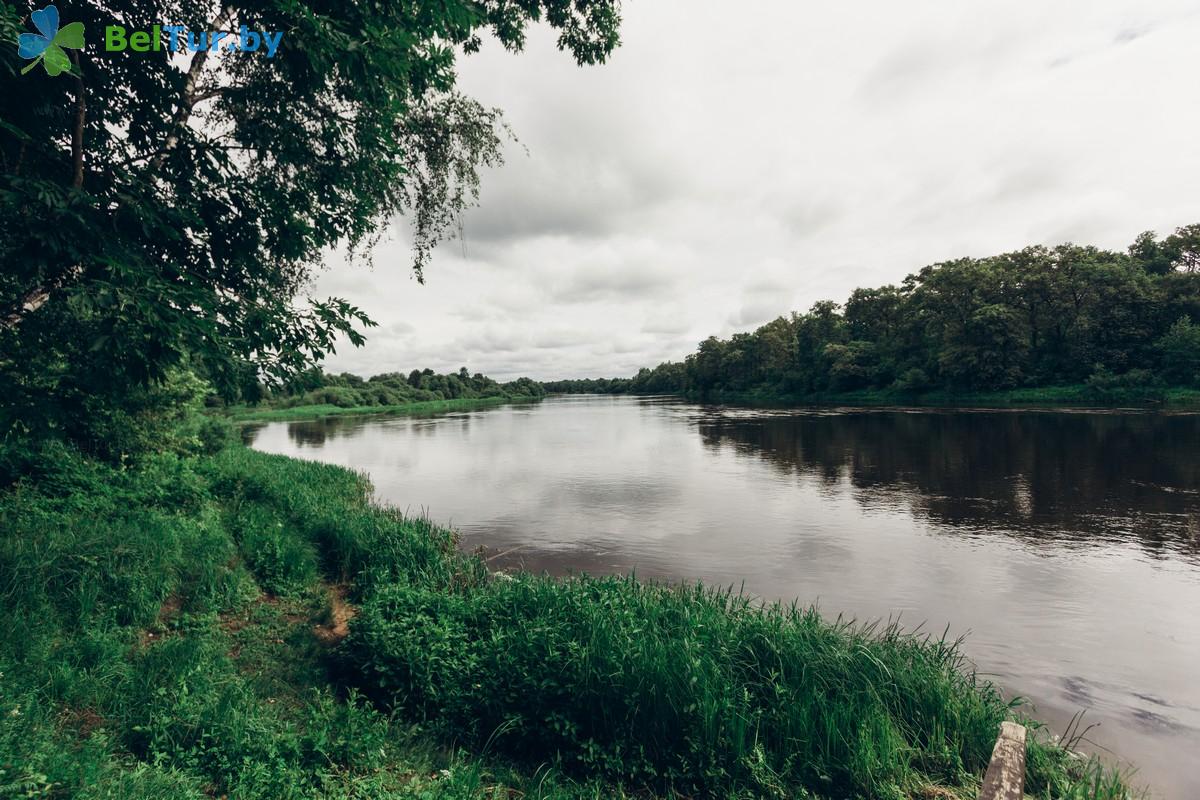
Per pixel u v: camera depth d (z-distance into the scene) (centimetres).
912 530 1271
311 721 473
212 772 385
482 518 1467
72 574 582
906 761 449
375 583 802
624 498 1722
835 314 9862
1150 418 3578
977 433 3100
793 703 480
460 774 421
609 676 502
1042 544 1139
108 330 388
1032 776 443
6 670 421
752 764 443
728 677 515
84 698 432
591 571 1027
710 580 972
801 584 950
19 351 482
